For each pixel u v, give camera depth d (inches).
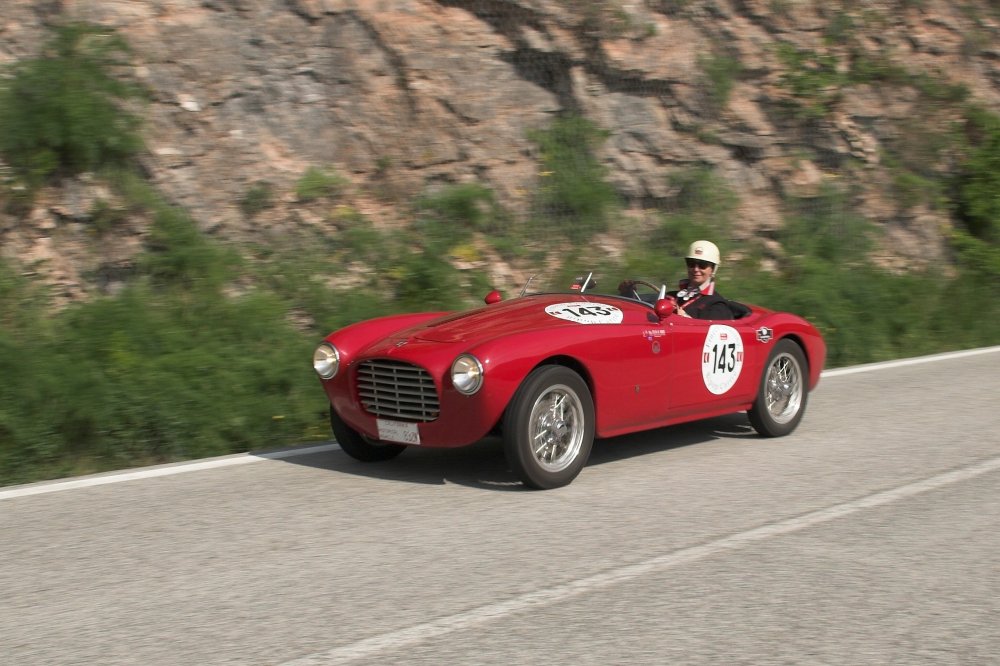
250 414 290.7
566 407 229.6
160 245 366.9
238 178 409.1
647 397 245.1
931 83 628.4
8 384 273.4
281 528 197.9
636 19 534.0
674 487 229.0
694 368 256.4
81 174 369.7
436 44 481.7
